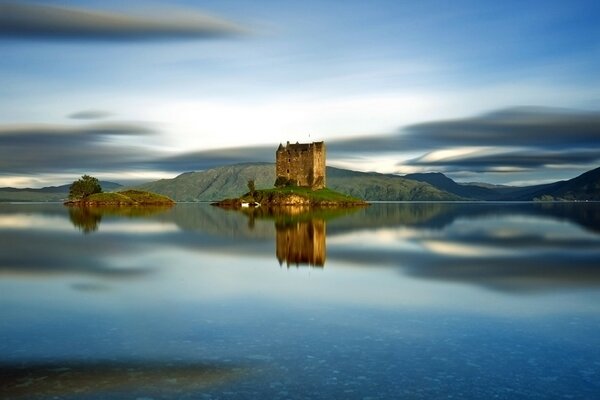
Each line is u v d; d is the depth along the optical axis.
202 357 21.38
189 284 37.12
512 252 56.56
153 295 33.25
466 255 53.91
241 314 28.31
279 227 96.19
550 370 20.11
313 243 66.69
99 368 20.19
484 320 27.14
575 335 24.48
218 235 79.12
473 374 19.69
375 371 19.97
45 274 41.53
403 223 111.31
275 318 27.45
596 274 41.31
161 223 109.44
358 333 24.78
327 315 28.11
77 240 71.50
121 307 29.91
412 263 47.97
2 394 17.80
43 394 17.81
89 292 34.22
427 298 32.34
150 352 21.97
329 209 197.38
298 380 19.08
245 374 19.62
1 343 23.14
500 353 22.00
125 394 17.86
